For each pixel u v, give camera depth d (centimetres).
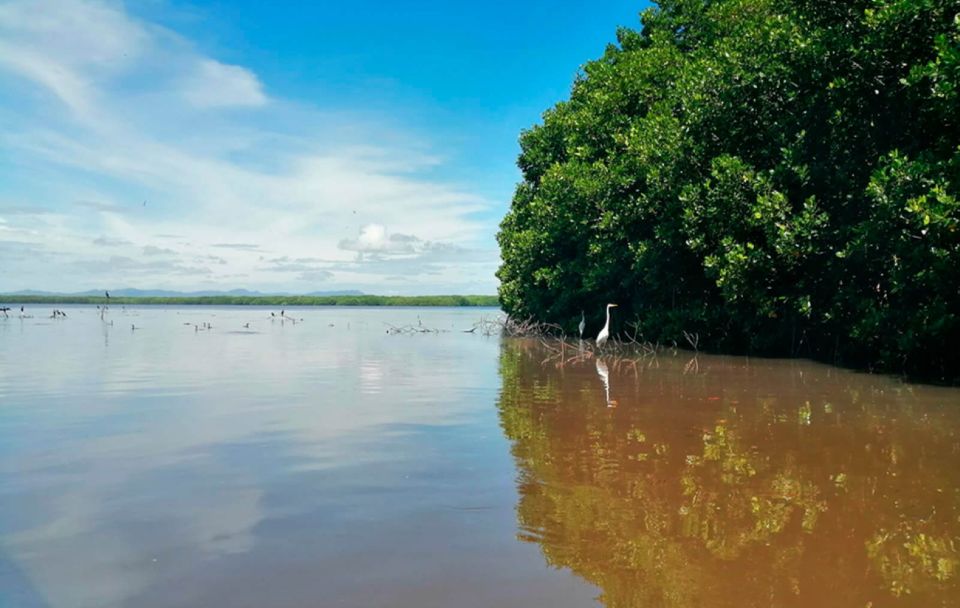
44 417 816
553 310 2898
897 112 1259
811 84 1356
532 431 725
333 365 1515
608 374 1298
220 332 3044
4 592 332
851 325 1398
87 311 7025
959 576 349
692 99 1603
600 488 508
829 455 606
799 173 1383
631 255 2109
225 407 895
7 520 438
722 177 1454
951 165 984
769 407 877
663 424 762
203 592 331
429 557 375
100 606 317
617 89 2152
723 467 566
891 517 438
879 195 1089
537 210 2711
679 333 1902
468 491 501
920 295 1224
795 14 1398
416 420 795
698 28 2166
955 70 945
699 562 368
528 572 355
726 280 1458
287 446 655
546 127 2834
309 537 406
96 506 467
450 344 2319
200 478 539
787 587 337
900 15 1072
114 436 704
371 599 324
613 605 318
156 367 1443
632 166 1912
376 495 491
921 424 751
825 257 1433
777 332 1659
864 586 338
